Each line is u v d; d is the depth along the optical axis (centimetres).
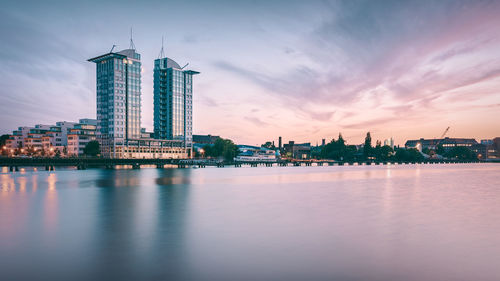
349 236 2695
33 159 12788
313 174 12175
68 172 12456
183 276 1841
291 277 1828
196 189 6334
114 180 8469
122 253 2242
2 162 12294
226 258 2138
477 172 13888
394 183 7956
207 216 3550
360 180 9012
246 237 2653
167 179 8944
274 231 2859
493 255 2216
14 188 6369
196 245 2425
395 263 2056
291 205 4369
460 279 1816
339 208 4119
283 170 15888
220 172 13175
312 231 2866
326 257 2162
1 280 1783
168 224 3133
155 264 2027
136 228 2964
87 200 4756
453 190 6316
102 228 2964
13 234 2744
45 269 1944
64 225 3088
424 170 16112
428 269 1958
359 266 2003
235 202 4625
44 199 4853
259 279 1802
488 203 4569
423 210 3975
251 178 9650
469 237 2680
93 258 2133
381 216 3575
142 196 5250
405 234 2766
